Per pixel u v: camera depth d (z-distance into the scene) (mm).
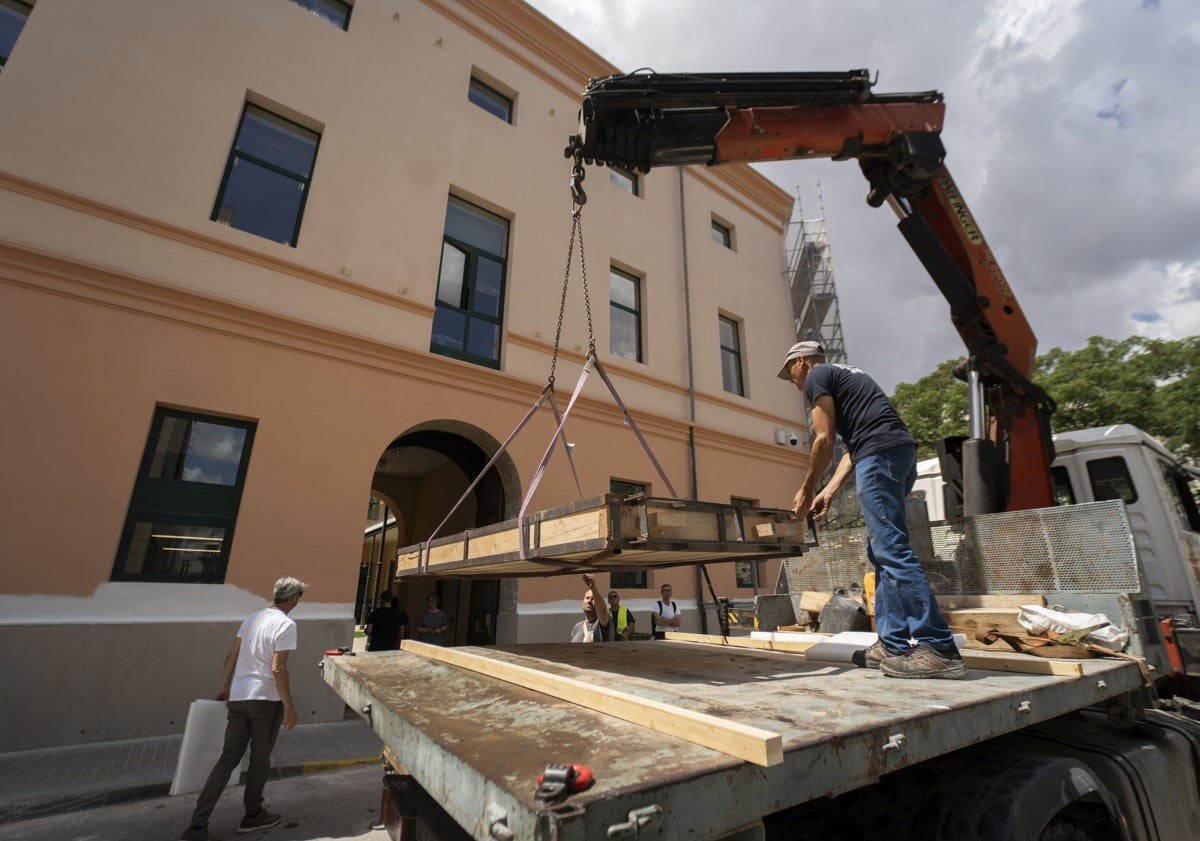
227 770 3650
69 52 6309
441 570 3287
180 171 6688
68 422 5520
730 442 11656
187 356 6238
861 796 1858
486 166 9461
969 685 1868
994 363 4898
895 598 2207
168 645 5520
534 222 9852
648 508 2098
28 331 5500
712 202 13641
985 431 4715
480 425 8266
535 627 8055
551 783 864
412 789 2154
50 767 4512
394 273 7957
